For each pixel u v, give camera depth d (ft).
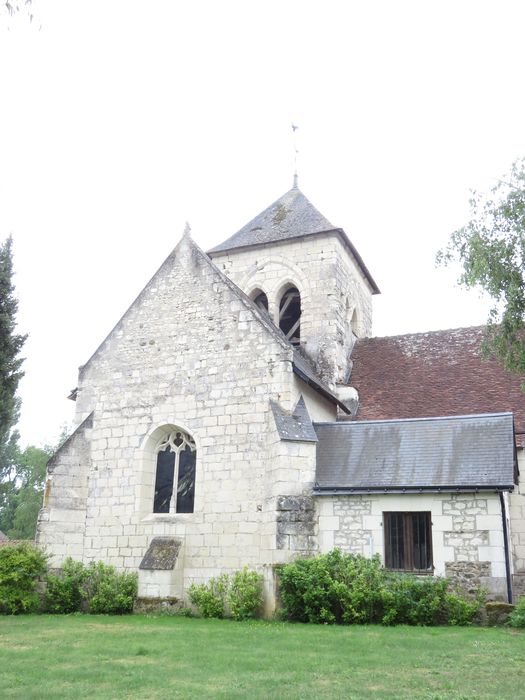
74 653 33.30
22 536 161.27
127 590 53.72
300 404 55.26
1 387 64.44
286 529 49.85
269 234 82.12
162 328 61.46
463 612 44.11
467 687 25.55
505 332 48.47
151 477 58.49
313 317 75.77
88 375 63.05
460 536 47.11
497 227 49.08
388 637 37.93
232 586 49.83
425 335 76.84
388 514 49.78
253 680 26.81
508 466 47.91
